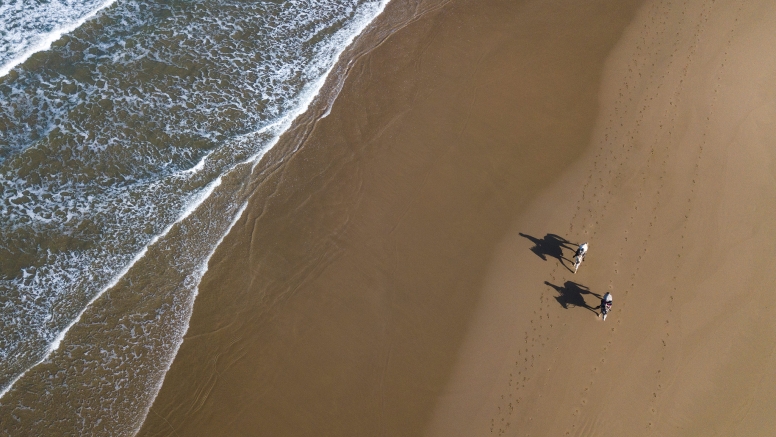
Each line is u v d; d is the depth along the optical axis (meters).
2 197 20.25
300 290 18.84
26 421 16.30
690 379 17.48
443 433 16.41
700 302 18.91
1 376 16.98
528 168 21.88
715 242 20.16
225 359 17.45
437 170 21.73
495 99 23.88
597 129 23.08
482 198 21.06
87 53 23.92
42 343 17.69
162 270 19.23
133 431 16.25
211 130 22.77
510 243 20.02
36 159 21.06
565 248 19.92
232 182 21.38
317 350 17.67
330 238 20.03
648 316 18.58
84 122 22.12
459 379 17.25
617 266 19.55
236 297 18.70
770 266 19.67
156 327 18.03
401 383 17.12
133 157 21.69
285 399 16.78
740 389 17.39
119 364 17.33
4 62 22.97
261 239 19.98
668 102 23.98
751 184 21.59
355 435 16.30
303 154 22.17
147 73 23.81
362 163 21.86
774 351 18.05
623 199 21.12
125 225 20.14
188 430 16.28
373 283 19.05
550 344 17.91
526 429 16.48
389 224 20.38
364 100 23.80
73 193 20.67
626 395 17.14
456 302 18.70
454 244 19.95
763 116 23.59
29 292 18.56
